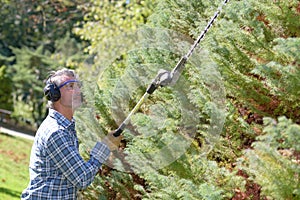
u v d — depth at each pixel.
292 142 2.40
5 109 22.61
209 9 3.56
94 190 3.76
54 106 3.20
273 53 2.98
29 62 22.09
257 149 2.58
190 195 2.79
